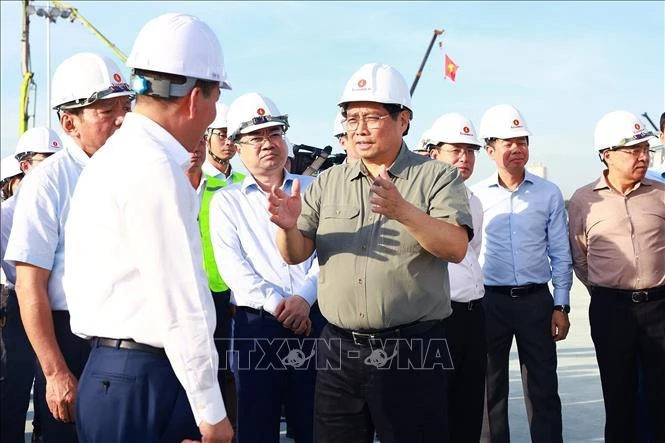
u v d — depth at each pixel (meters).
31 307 2.94
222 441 2.13
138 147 2.21
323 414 3.21
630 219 4.56
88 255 2.25
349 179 3.18
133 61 2.29
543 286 4.92
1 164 5.64
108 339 2.26
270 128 4.07
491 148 5.06
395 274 2.98
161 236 2.10
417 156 3.19
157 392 2.23
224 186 4.66
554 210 4.95
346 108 3.14
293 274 4.00
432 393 3.05
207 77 2.31
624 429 4.61
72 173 3.17
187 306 2.10
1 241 3.61
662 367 4.51
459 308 4.37
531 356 4.88
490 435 4.95
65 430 3.12
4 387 3.69
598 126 4.69
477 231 4.48
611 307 4.57
